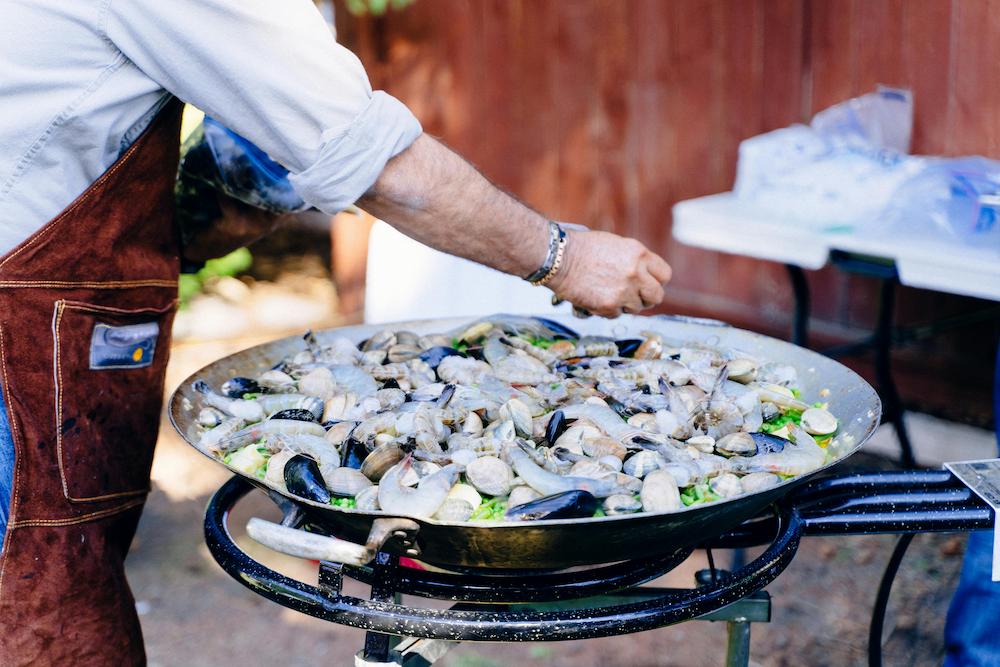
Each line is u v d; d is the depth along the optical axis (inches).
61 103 40.1
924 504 40.8
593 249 47.1
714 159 120.3
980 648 60.4
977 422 105.4
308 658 84.4
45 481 44.6
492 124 142.0
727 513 35.6
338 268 163.9
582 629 34.7
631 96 126.0
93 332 44.9
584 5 127.1
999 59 94.9
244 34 38.0
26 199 42.1
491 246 45.0
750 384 47.7
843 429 44.0
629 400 43.8
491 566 36.4
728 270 123.3
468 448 39.4
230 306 169.0
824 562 93.8
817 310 116.7
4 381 42.7
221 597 93.6
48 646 46.1
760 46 112.7
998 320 101.7
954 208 82.1
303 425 42.1
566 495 35.2
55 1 38.4
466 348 54.0
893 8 101.3
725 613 47.1
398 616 35.5
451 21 141.9
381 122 39.9
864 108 100.0
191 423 44.0
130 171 43.5
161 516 107.9
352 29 151.9
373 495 36.5
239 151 51.4
